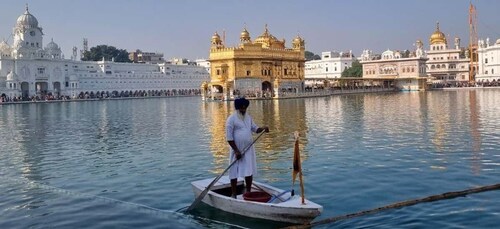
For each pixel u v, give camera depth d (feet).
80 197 44.50
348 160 58.65
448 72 478.18
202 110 188.24
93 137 95.61
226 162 59.93
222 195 37.93
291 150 68.18
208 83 297.94
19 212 39.93
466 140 73.61
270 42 321.73
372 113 139.85
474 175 48.03
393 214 35.81
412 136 80.69
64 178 53.67
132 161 63.82
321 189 44.21
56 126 125.70
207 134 94.32
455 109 145.89
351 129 95.14
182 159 63.77
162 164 60.49
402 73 417.08
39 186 49.62
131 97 421.59
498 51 428.56
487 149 64.13
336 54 565.53
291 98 284.41
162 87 472.44
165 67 480.64
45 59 388.57
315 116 133.18
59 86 402.11
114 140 89.30
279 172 52.44
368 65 441.27
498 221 33.50
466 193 40.63
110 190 46.98
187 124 120.98
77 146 81.82
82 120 147.64
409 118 118.11
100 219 37.32
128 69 452.35
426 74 424.05
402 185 44.80
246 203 35.91
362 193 42.42
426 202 38.55
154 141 85.61
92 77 415.44
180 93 476.13
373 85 402.31
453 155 60.03
